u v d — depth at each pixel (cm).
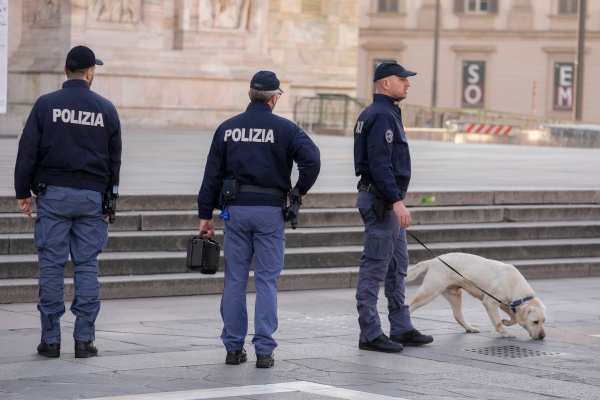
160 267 1410
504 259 1669
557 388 880
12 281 1309
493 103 7725
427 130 4825
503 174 2333
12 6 3878
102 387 846
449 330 1164
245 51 4191
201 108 4028
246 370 929
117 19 3875
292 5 4812
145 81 3900
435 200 1759
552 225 1770
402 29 7781
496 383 896
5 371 903
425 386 878
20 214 1452
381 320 1232
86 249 977
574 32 7588
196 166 2253
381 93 1035
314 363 970
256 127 954
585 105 7619
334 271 1493
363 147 1037
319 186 1836
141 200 1542
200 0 4059
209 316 1222
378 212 1027
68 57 972
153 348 1020
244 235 959
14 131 3142
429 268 1137
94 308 975
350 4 4950
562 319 1255
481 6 7694
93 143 967
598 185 2064
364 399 823
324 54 4900
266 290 951
